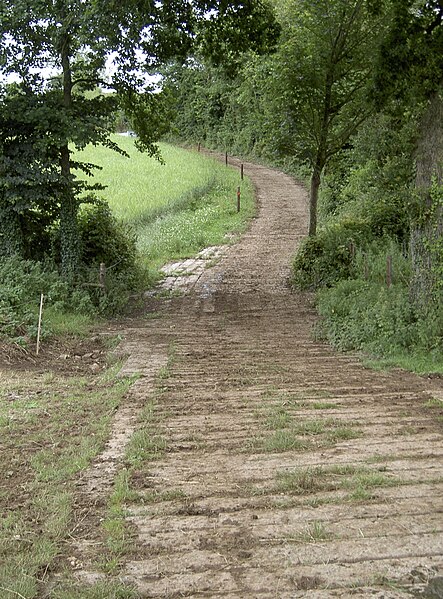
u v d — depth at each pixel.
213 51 16.48
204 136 62.34
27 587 3.74
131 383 8.77
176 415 7.21
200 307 15.13
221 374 9.21
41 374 9.51
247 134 53.16
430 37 10.96
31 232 15.52
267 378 8.96
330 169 21.20
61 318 12.83
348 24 16.19
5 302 11.55
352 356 10.48
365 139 17.89
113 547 4.19
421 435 6.38
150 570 3.96
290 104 17.31
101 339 11.99
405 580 3.78
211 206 32.12
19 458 5.91
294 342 11.56
